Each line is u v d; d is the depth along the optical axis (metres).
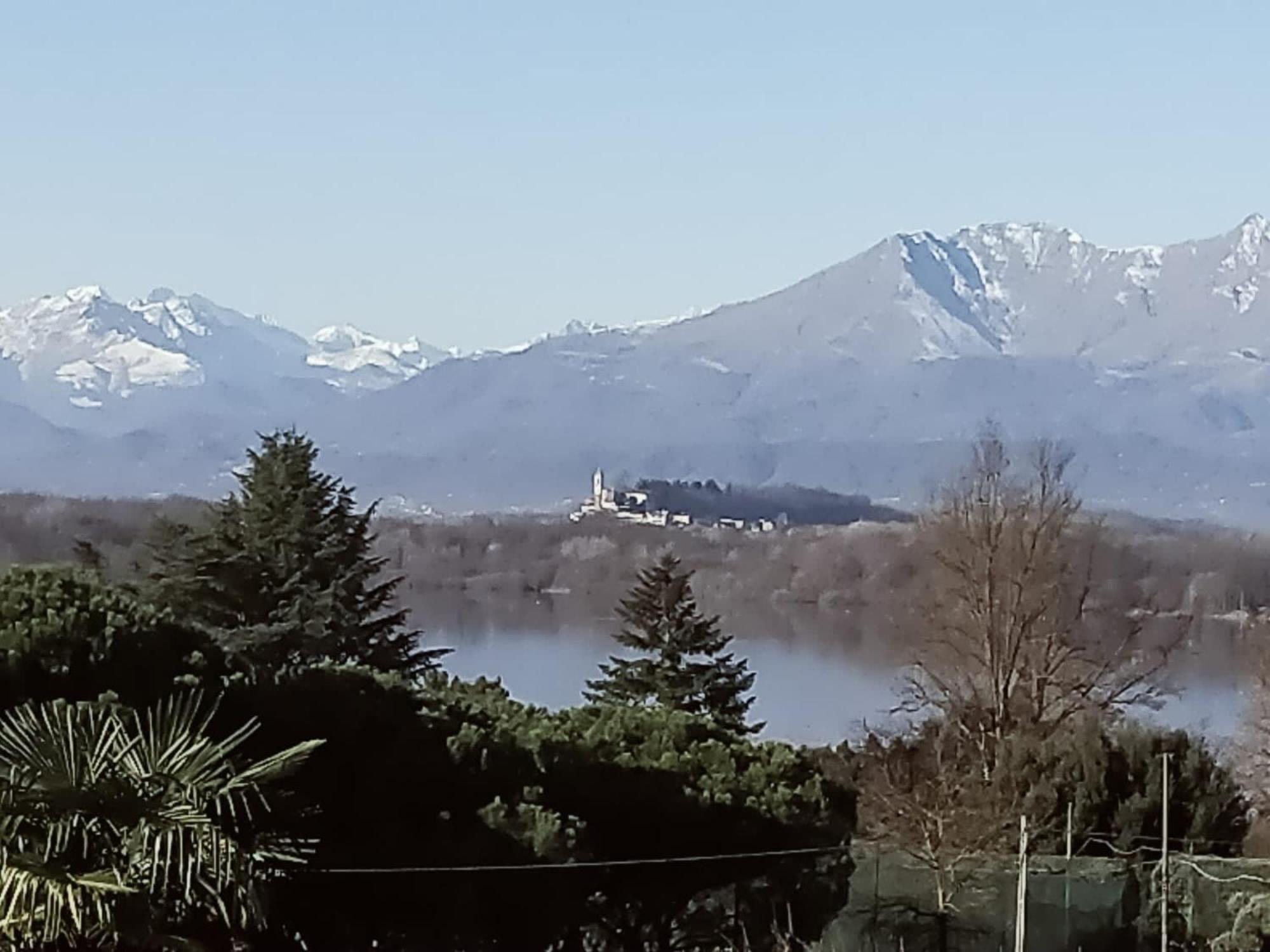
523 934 17.22
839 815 21.95
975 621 35.56
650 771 19.48
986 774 28.39
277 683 16.94
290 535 38.94
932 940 22.50
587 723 21.20
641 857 18.92
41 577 17.03
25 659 15.05
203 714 15.34
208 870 10.46
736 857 19.44
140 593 35.97
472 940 16.77
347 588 39.31
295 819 13.48
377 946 16.48
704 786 19.83
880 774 27.33
